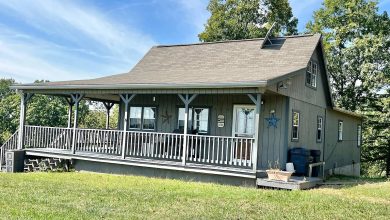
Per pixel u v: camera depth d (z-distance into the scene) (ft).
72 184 33.83
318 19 99.55
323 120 55.42
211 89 37.65
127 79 47.37
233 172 36.40
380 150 87.56
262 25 103.45
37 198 26.32
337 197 31.04
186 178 39.68
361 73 84.58
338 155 63.10
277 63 46.88
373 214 25.66
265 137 42.83
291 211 25.50
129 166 43.24
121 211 23.35
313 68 51.47
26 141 50.72
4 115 124.36
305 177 40.16
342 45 94.12
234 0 102.89
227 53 53.78
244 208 25.70
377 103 81.51
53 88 47.65
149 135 43.39
